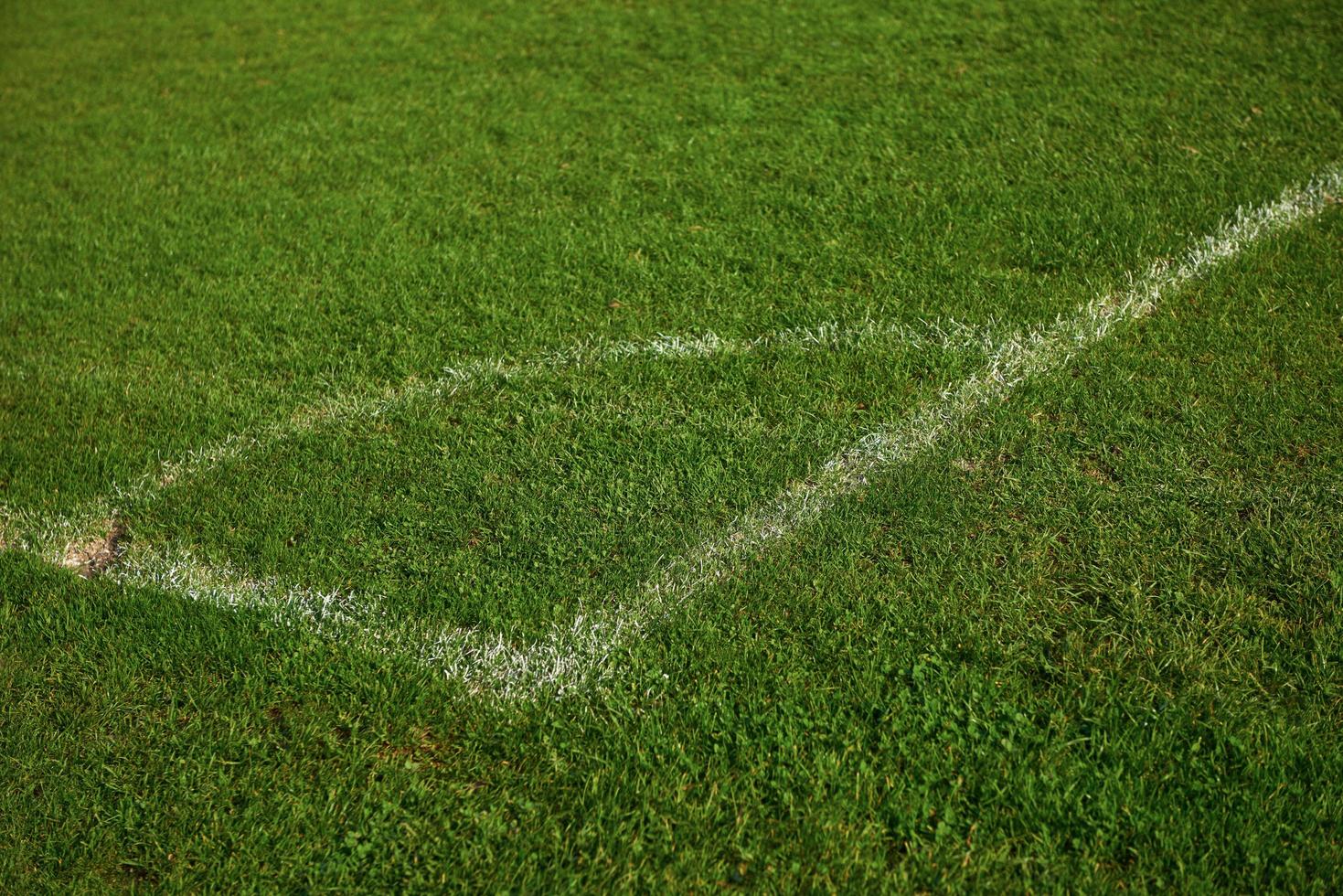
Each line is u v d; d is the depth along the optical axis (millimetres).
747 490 3430
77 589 3287
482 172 5539
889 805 2447
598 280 4602
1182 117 5164
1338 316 3783
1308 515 3051
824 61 6184
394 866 2428
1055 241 4438
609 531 3328
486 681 2875
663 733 2678
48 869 2492
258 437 3898
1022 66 5832
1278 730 2510
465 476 3602
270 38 7629
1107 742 2521
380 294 4656
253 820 2547
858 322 4160
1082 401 3600
